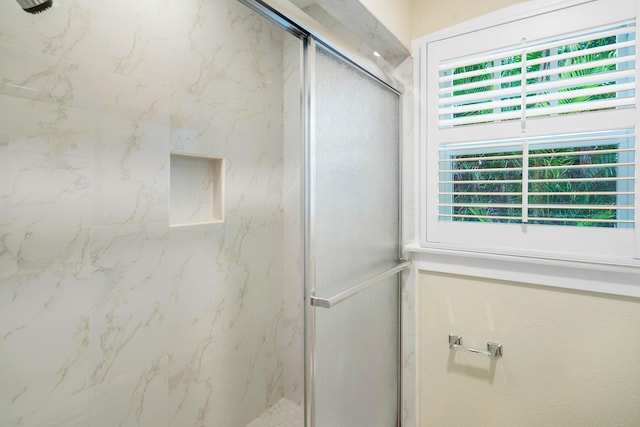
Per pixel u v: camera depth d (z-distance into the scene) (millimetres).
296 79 992
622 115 1075
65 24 580
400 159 1504
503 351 1319
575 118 1147
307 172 959
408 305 1522
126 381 681
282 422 1002
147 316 713
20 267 538
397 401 1532
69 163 587
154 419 729
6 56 517
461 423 1419
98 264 631
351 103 1153
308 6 1096
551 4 1180
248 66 919
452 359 1433
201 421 822
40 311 561
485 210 1338
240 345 913
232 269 893
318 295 983
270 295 990
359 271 1199
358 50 1204
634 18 1054
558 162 1197
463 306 1403
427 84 1444
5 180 518
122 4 663
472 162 1365
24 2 535
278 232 1012
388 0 1271
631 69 1062
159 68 726
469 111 1340
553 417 1229
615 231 1102
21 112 532
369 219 1263
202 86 813
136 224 689
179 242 771
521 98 1230
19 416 545
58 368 584
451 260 1411
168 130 746
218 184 857
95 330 630
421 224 1482
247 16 906
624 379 1111
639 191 1053
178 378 775
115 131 650
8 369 533
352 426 1164
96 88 622
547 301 1230
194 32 793
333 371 1061
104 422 647
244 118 913
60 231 579
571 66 1137
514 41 1249
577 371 1185
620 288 1096
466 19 1353
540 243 1227
